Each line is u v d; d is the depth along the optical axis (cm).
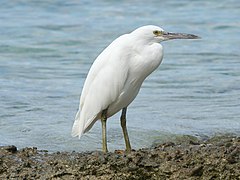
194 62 2288
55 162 1046
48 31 2945
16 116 1571
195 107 1650
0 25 3041
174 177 1014
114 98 1154
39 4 3597
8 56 2433
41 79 2033
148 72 1163
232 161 1017
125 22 3206
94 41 2764
